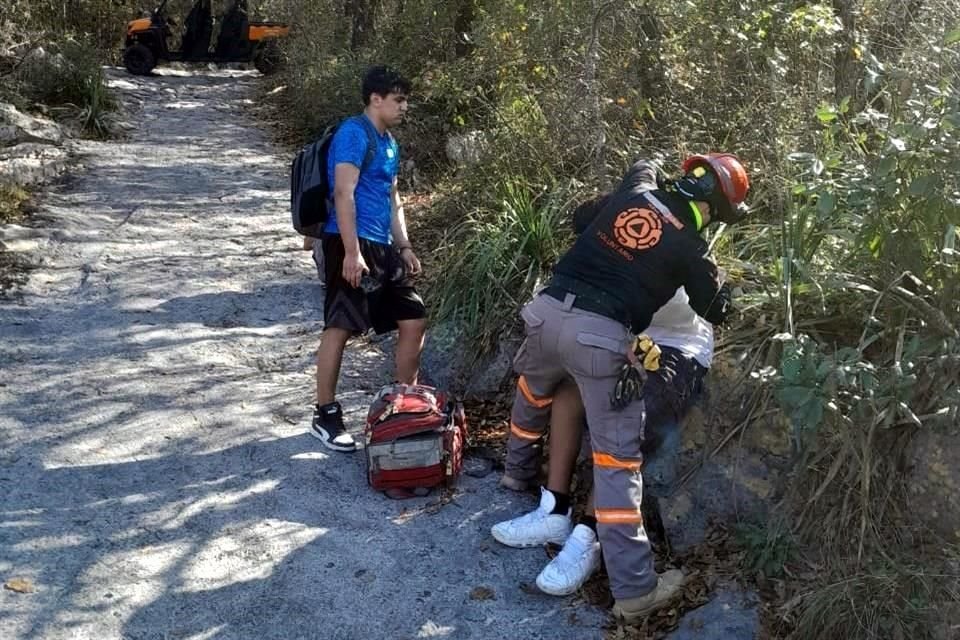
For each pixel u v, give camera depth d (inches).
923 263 143.8
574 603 136.7
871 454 135.8
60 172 347.3
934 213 138.6
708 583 136.3
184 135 441.4
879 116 145.9
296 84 521.7
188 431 176.1
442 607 134.8
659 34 234.1
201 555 142.0
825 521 135.6
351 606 133.9
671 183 138.5
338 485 161.9
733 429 146.6
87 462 163.5
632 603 131.0
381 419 157.8
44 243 268.2
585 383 133.2
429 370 205.2
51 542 141.6
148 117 478.0
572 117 238.7
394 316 174.1
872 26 213.5
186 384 194.7
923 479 133.1
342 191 161.9
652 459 150.7
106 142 410.6
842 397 138.8
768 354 148.6
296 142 439.8
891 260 145.3
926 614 122.0
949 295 140.9
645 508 151.6
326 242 169.3
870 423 135.0
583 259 135.7
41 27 569.3
